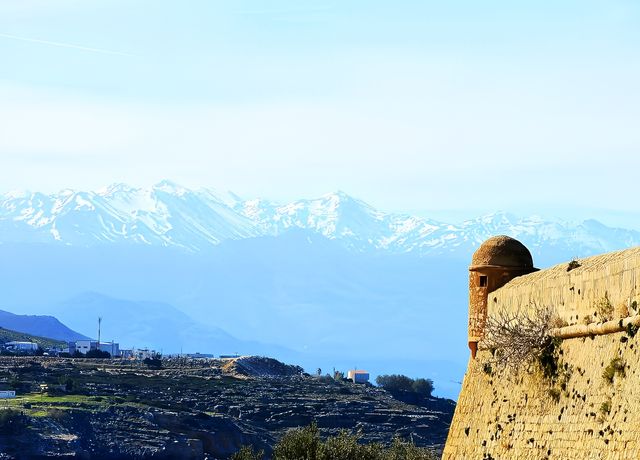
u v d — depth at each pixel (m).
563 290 56.59
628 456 47.19
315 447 116.31
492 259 67.69
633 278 49.56
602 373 51.19
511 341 59.88
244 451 130.38
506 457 59.88
